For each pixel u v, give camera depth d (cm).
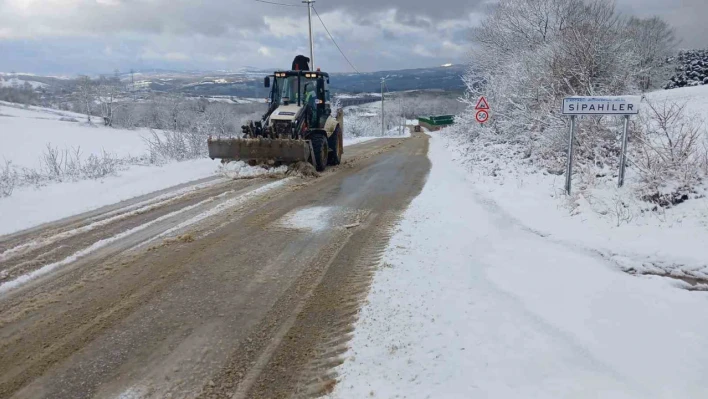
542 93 1440
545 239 660
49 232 692
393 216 791
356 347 378
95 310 446
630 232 627
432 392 314
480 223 735
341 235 684
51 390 328
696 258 535
